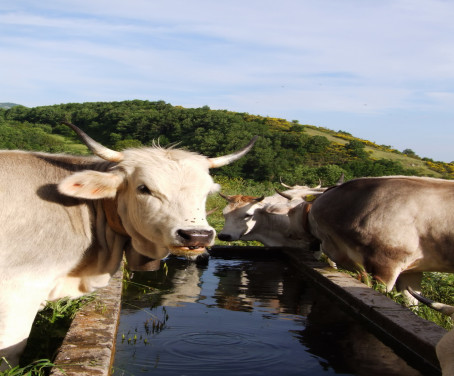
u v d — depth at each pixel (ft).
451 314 6.66
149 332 9.43
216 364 8.01
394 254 10.94
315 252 16.20
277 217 17.97
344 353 8.63
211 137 105.09
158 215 7.27
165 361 8.06
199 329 9.69
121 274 11.98
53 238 7.30
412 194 10.98
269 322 10.26
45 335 8.86
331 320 10.43
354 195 11.65
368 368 8.04
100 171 7.93
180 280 13.89
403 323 8.96
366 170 92.58
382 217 11.05
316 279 13.65
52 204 7.41
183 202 7.25
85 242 7.62
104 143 126.31
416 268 11.12
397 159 136.67
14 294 6.96
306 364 8.10
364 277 11.96
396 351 8.76
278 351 8.67
